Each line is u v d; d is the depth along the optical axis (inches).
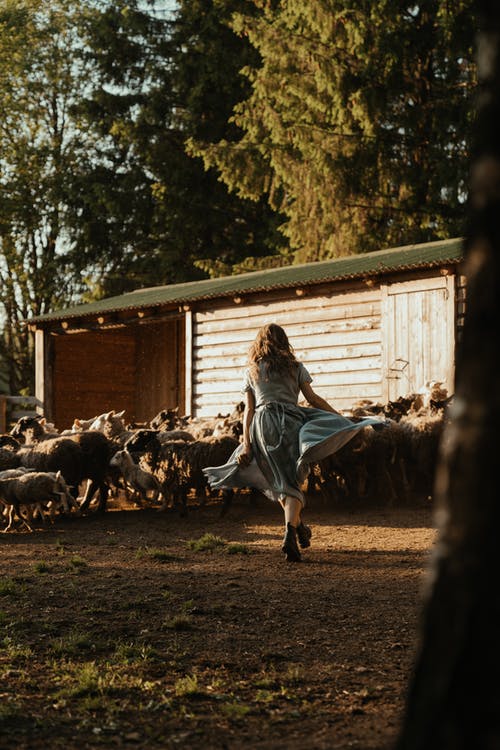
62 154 1652.3
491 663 89.3
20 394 1684.3
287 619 244.1
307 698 179.5
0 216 1643.7
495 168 94.3
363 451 485.4
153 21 1581.0
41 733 158.1
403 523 435.5
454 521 94.0
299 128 1147.3
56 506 484.4
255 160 1336.1
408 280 669.9
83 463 518.9
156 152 1534.2
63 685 188.4
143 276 1561.3
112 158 1621.6
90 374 1075.9
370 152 1111.0
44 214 1664.6
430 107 1080.8
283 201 1258.6
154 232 1582.2
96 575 310.5
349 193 1129.4
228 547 368.2
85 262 1595.7
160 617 246.8
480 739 88.4
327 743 151.3
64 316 927.7
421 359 658.8
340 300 716.7
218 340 802.8
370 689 183.8
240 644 219.8
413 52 1076.5
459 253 657.0
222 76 1520.7
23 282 1665.8
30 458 509.4
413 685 94.2
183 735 157.2
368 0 1082.1
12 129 1663.4
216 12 1508.4
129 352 1125.1
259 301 775.1
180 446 489.4
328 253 1218.0
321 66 1112.8
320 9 1115.3
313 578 303.0
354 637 225.6
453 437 96.2
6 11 1641.2
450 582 92.9
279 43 1170.6
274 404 338.0
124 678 192.1
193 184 1562.5
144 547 381.1
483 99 96.3
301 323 741.9
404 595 273.7
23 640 224.4
